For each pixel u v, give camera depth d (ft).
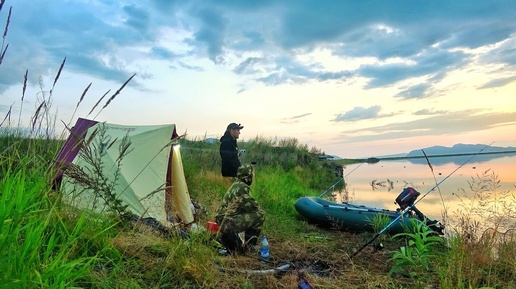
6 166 10.34
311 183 54.75
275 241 21.83
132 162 20.13
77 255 10.98
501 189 22.33
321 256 18.72
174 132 22.06
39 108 11.23
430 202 31.91
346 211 26.40
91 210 13.17
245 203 18.78
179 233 15.94
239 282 13.41
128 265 12.33
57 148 12.07
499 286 14.21
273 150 67.46
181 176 22.57
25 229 8.96
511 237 16.87
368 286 13.98
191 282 12.67
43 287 7.61
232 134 31.63
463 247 15.75
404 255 14.64
